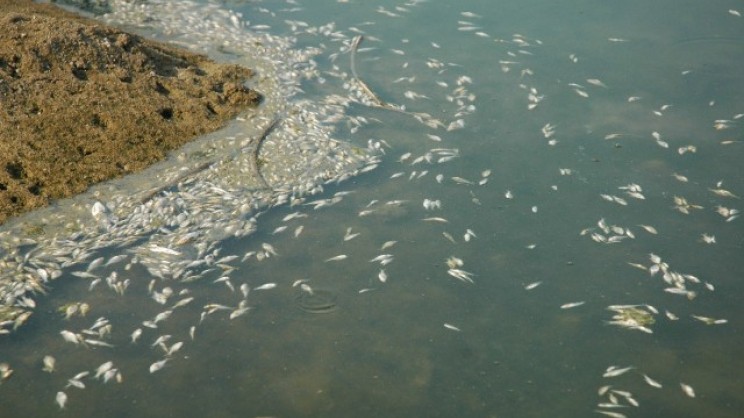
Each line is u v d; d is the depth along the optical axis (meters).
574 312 5.12
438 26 6.88
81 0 6.98
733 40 6.73
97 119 5.86
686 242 5.43
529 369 4.90
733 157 5.88
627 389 4.83
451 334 5.03
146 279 5.24
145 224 5.46
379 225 5.50
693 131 6.04
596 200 5.64
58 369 4.90
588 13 7.00
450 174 5.77
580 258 5.35
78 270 5.27
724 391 4.83
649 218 5.55
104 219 5.48
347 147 5.89
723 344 5.00
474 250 5.39
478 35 6.77
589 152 5.91
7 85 5.85
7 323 5.05
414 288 5.22
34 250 5.34
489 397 4.80
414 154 5.89
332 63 6.50
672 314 5.11
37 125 5.76
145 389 4.83
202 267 5.29
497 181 5.74
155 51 6.30
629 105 6.21
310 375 4.88
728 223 5.52
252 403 4.79
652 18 6.95
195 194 5.61
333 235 5.45
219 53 6.54
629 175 5.78
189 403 4.79
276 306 5.14
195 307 5.13
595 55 6.59
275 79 6.32
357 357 4.95
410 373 4.89
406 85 6.35
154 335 5.02
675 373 4.89
